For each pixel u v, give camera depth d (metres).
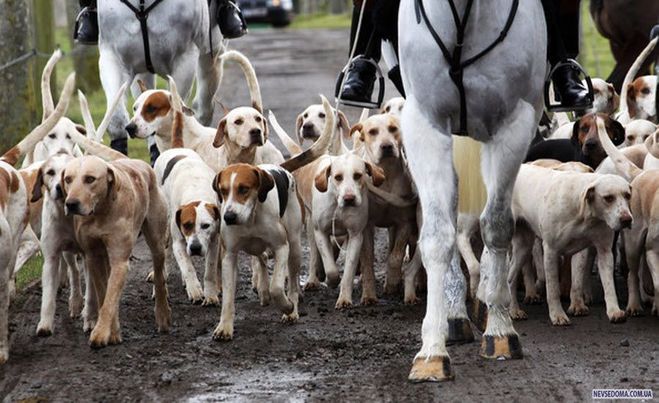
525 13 10.27
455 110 10.23
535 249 13.43
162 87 34.38
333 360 10.97
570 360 10.75
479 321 11.86
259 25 73.00
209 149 15.73
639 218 12.36
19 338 11.91
